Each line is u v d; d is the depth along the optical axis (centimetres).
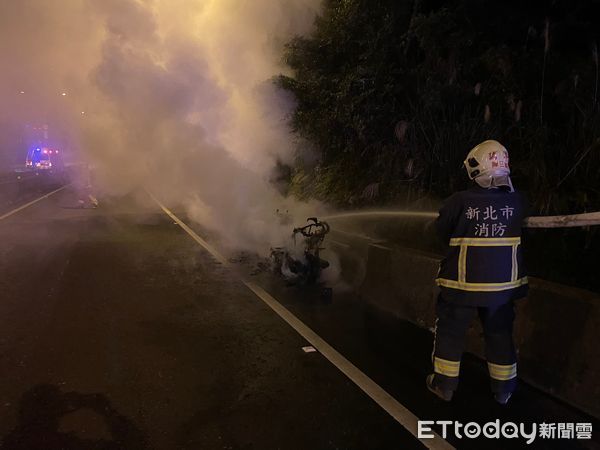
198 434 340
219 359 459
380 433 342
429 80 690
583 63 606
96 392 394
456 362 358
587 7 627
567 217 334
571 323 385
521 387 405
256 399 387
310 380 418
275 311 600
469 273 339
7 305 608
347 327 547
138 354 468
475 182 356
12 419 354
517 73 640
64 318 564
